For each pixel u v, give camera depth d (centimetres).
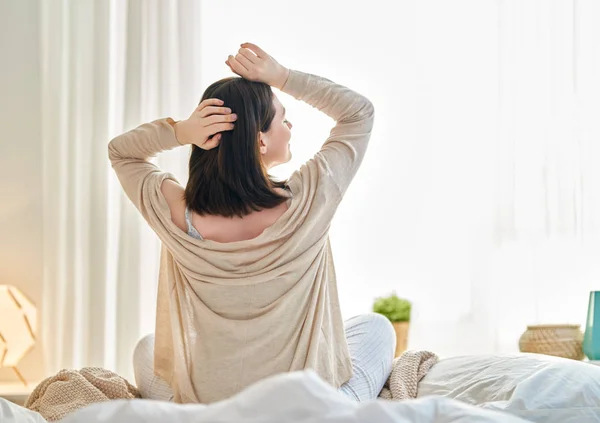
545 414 161
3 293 295
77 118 318
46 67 322
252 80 188
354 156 192
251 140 182
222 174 180
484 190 352
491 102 354
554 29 348
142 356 215
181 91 321
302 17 351
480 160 353
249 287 181
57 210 316
